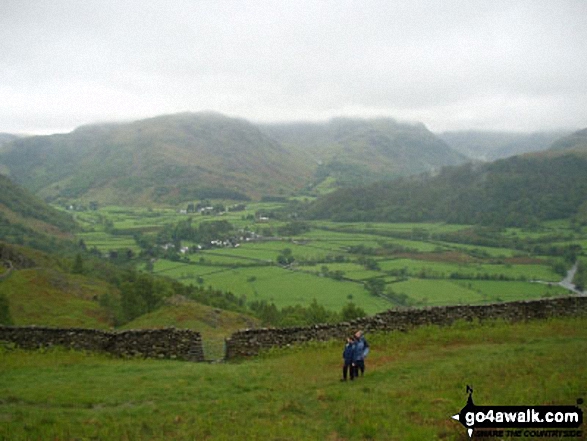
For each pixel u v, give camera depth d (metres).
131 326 48.59
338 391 17.62
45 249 164.62
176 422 14.83
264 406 16.38
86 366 23.02
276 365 22.95
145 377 20.52
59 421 14.56
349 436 13.50
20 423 14.32
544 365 18.42
